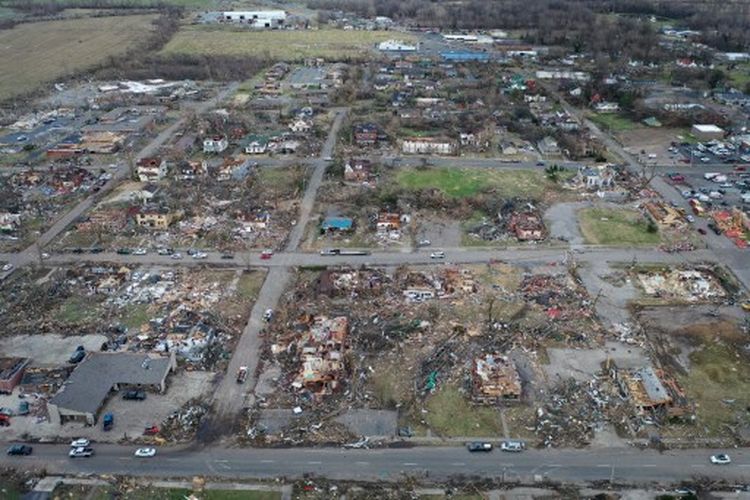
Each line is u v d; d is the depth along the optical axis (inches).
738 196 5526.6
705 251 4616.1
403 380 3321.9
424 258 4530.0
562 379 3316.9
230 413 3110.2
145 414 3095.5
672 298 4037.9
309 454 2871.6
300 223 5078.7
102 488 2689.5
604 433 2972.4
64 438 2960.1
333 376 3287.4
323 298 4042.8
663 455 2847.0
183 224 5054.1
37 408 3144.7
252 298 4062.5
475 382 3265.3
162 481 2726.4
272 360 3481.8
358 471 2775.6
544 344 3595.0
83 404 3043.8
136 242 4793.3
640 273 4333.2
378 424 3036.4
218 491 2672.2
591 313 3875.5
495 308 3924.7
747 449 2881.4
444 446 2910.9
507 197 5511.8
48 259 4549.7
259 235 4879.4
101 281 4215.1
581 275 4301.2
